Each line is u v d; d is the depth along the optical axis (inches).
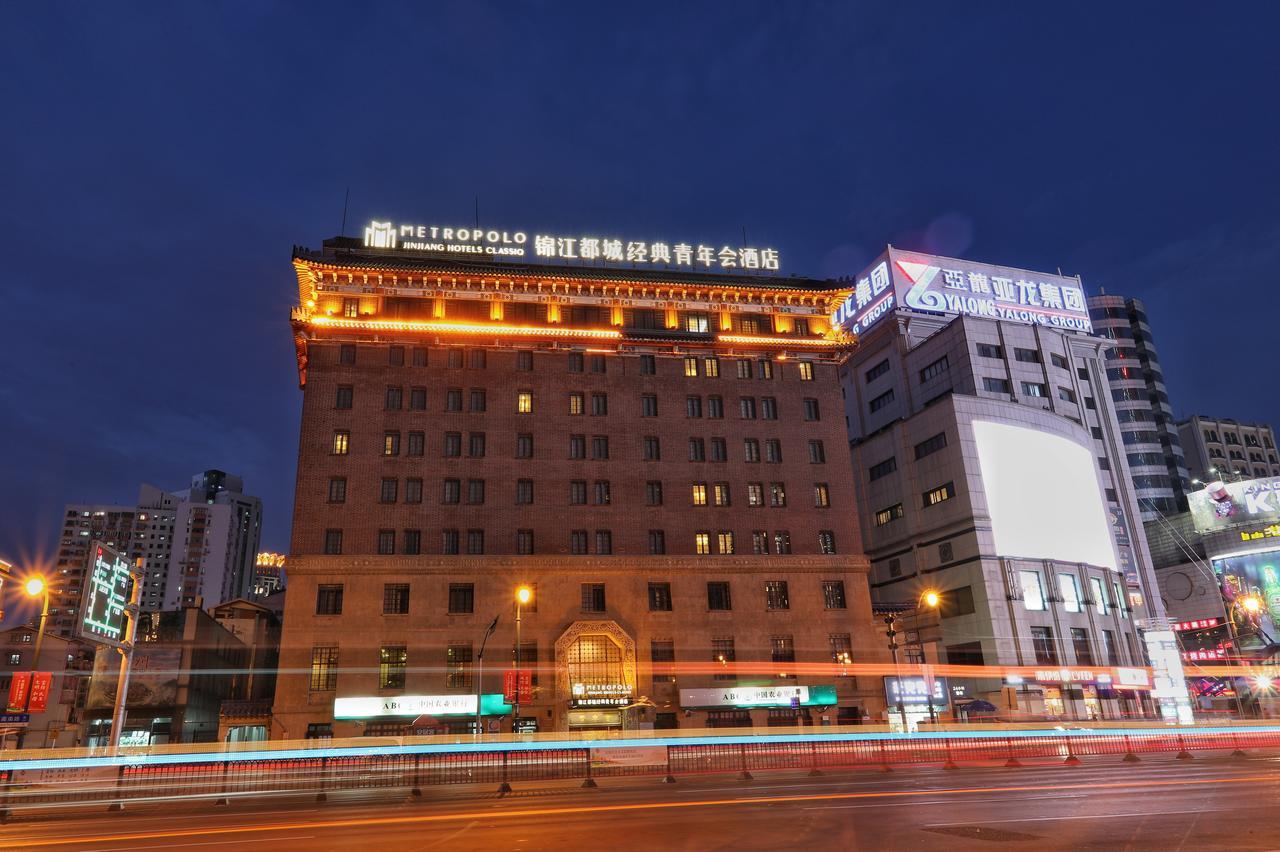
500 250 2758.4
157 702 2691.9
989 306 4156.0
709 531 2474.2
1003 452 3152.1
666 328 2679.6
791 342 2682.1
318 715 2102.6
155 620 2805.1
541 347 2549.2
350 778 1368.1
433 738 2022.6
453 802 991.6
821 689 2336.4
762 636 2380.7
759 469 2564.0
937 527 3134.8
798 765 1454.2
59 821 907.4
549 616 2282.2
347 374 2410.2
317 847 618.5
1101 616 3161.9
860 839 580.1
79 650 3181.6
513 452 2428.6
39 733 2620.6
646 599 2352.4
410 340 2464.3
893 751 1620.3
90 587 1063.0
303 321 2397.9
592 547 2394.2
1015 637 2871.6
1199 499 4291.3
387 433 2383.1
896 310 3969.0
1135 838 551.2
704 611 2374.5
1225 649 3922.2
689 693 2269.9
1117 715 2955.2
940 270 4124.0
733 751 1625.2
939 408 3201.3
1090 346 4160.9
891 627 2292.1
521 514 2379.4
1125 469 4045.3
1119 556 3602.4
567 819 751.1
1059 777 1058.1
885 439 3444.9
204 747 1772.9
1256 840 533.0
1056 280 4350.4
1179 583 4254.4
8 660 3065.9
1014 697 2758.4
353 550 2262.6
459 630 2226.9
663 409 2568.9
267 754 1782.7
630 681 2237.9
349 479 2319.1
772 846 561.9
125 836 728.3
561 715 2181.3
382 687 2155.5
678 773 1371.8
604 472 2466.8
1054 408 3690.9
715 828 658.8
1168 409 5625.0
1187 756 1401.3
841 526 2559.1
